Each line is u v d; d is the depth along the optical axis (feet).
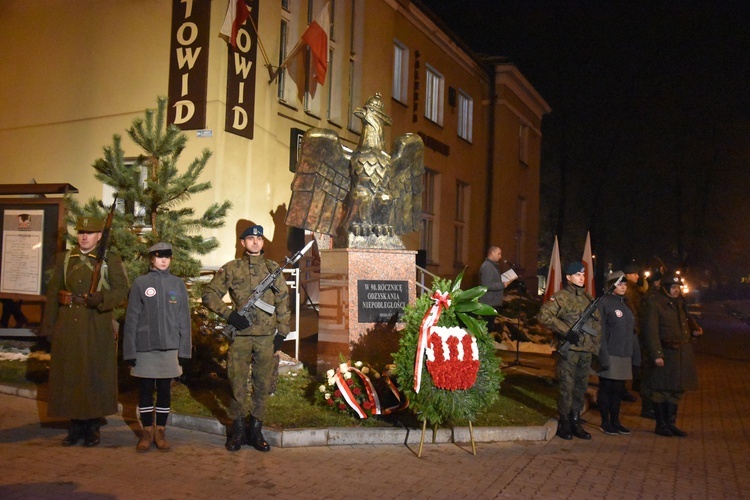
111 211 20.92
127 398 26.17
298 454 20.27
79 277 20.31
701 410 31.89
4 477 16.89
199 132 36.35
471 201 79.46
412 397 21.33
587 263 39.40
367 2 53.67
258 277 21.03
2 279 31.83
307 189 30.45
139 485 16.78
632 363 26.89
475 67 79.30
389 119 31.37
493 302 35.45
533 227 98.84
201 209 36.11
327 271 29.50
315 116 46.70
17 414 23.63
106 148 28.17
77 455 19.15
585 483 18.90
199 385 27.84
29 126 41.78
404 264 29.60
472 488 17.89
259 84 39.86
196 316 28.12
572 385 24.30
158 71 37.83
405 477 18.54
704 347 65.82
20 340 35.58
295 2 44.50
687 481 19.63
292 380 28.66
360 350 27.86
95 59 39.93
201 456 19.58
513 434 23.61
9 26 42.91
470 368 20.93
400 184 32.55
